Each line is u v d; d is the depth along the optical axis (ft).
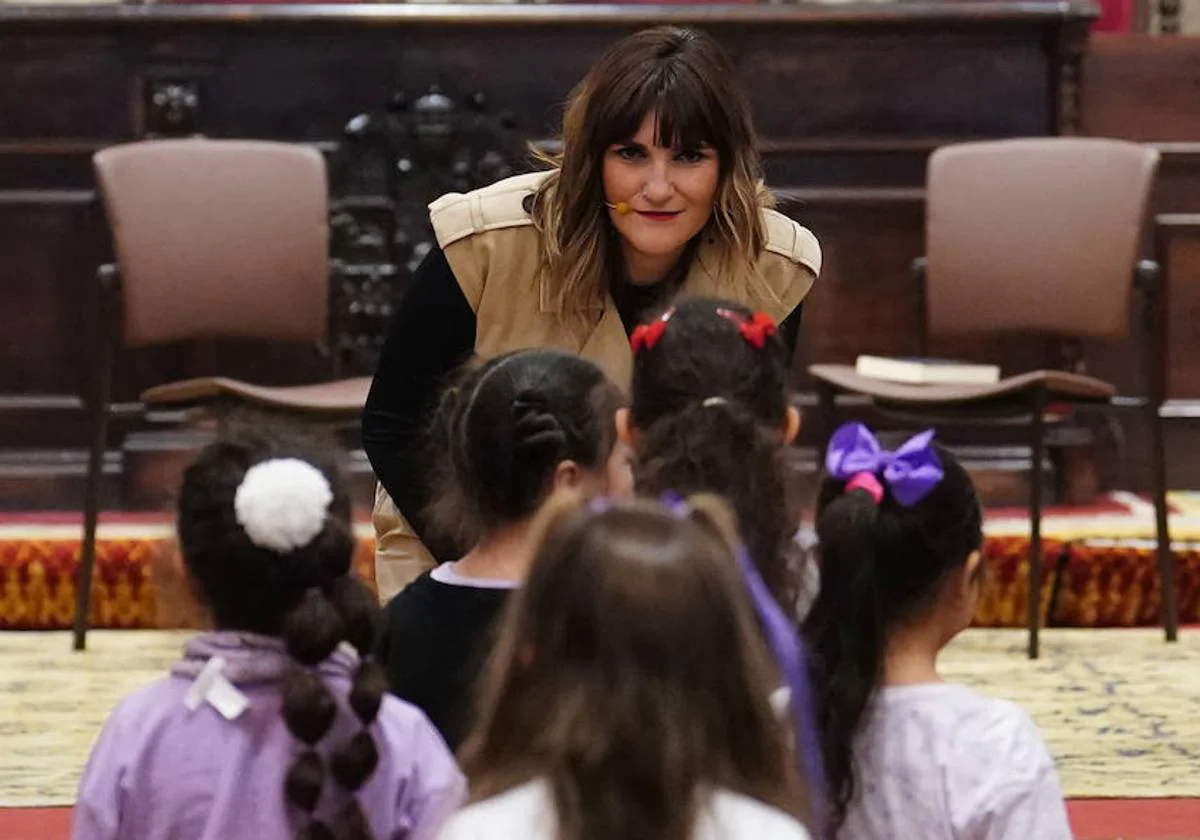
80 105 46.16
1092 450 46.60
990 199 41.24
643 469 17.58
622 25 46.11
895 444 46.11
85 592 38.24
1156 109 47.26
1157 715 32.86
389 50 46.32
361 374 46.29
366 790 15.87
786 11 45.93
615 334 23.71
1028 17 45.91
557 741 11.75
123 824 15.79
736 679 12.10
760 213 23.44
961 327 41.37
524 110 46.44
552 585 12.07
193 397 37.63
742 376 18.42
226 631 16.34
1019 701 33.81
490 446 18.84
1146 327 39.50
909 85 46.73
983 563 17.72
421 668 18.74
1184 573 41.04
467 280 23.54
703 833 11.73
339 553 16.10
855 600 16.80
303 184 40.86
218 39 46.06
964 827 16.44
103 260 46.32
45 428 46.42
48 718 32.73
